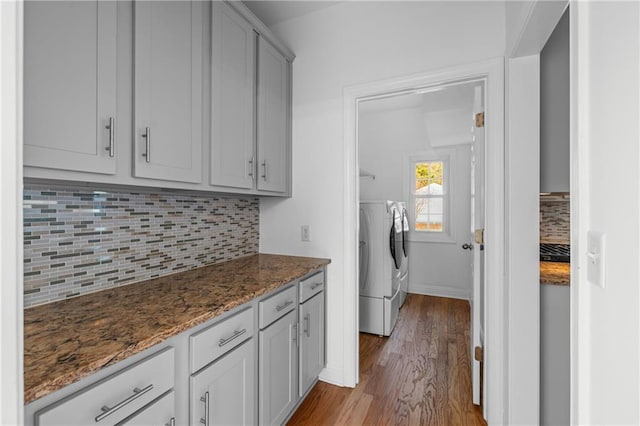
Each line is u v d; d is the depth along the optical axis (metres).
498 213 1.65
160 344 0.95
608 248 0.54
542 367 1.57
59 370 0.69
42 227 1.15
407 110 4.32
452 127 3.43
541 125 1.62
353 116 2.07
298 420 1.74
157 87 1.24
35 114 0.87
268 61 1.99
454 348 2.63
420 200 4.36
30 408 0.66
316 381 2.13
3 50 0.36
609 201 0.54
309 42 2.20
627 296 0.48
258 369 1.42
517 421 1.55
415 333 2.96
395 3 1.93
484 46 1.69
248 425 1.34
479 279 1.84
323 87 2.15
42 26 0.88
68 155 0.95
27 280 1.11
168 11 1.29
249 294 1.29
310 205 2.20
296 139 2.24
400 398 1.94
